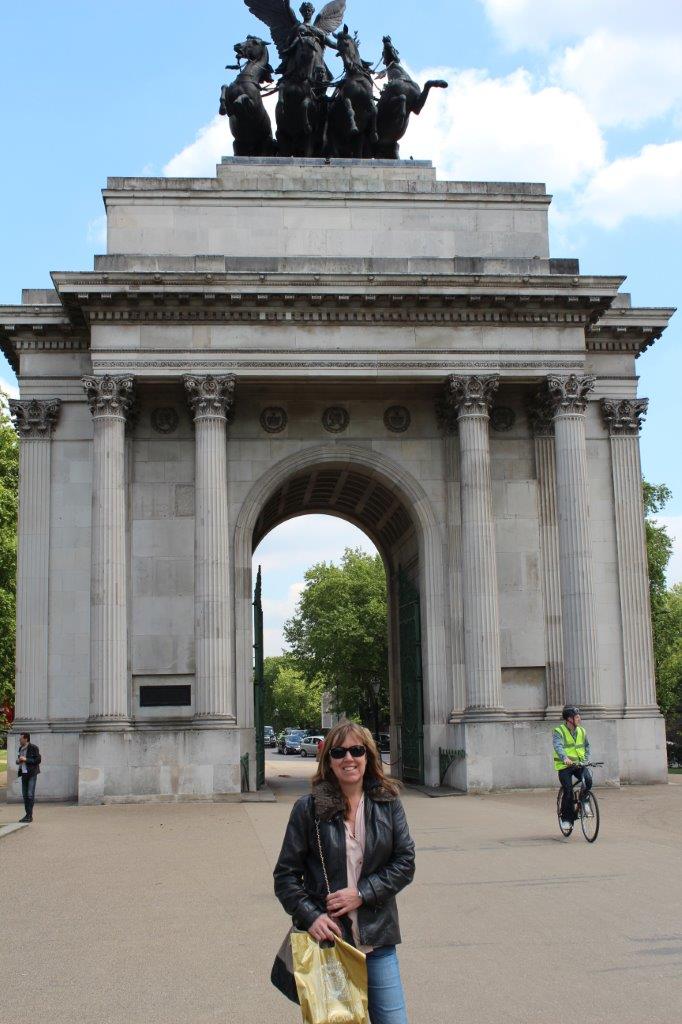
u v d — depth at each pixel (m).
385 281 80.25
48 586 83.50
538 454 87.19
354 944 15.70
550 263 83.81
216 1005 22.53
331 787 16.28
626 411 89.25
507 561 86.06
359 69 92.94
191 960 26.55
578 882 36.47
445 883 37.06
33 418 84.94
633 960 25.55
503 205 90.56
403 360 81.50
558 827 53.72
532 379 83.06
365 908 15.85
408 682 93.06
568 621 81.00
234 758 75.31
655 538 159.62
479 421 82.06
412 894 35.09
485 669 79.62
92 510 80.38
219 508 79.88
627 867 39.50
